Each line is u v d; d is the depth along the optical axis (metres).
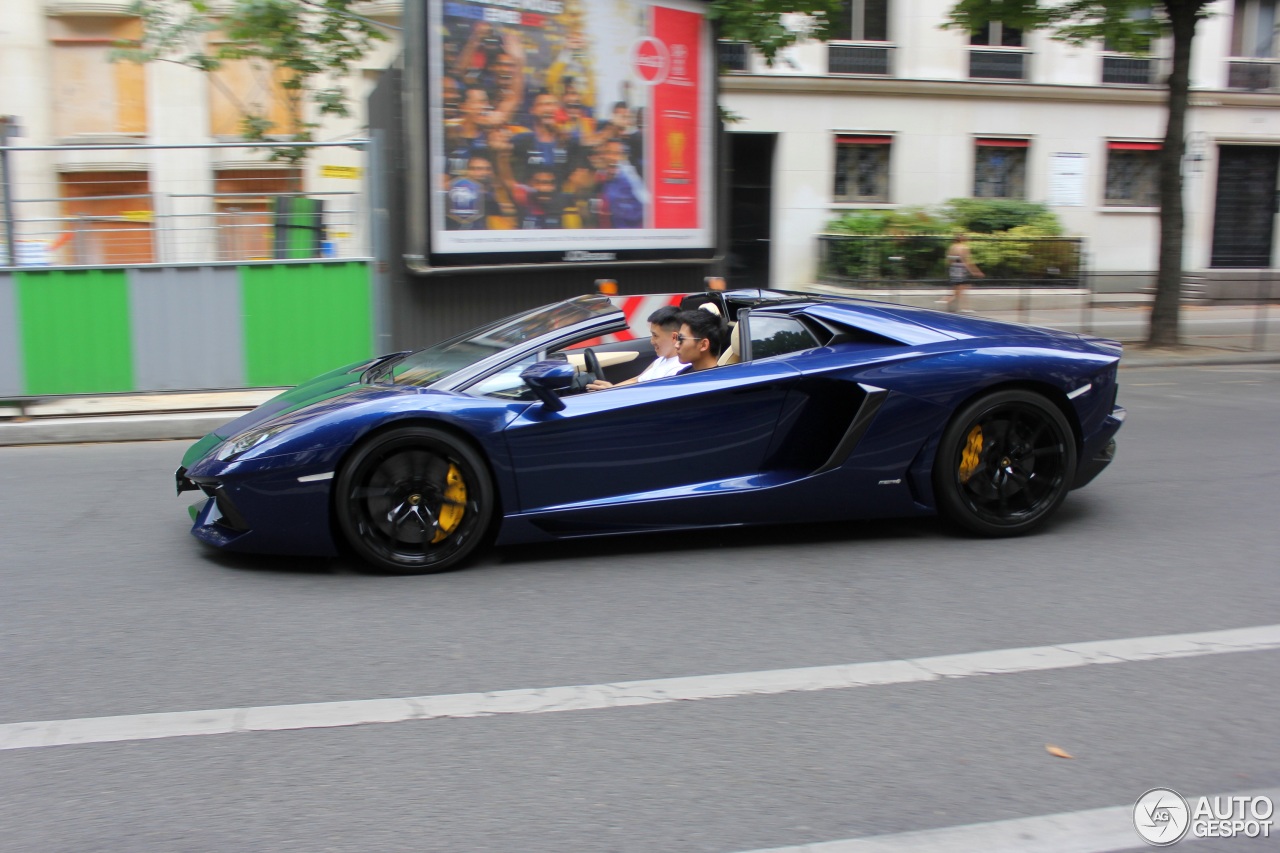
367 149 8.76
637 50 9.96
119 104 14.28
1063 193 20.81
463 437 4.68
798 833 2.65
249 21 10.74
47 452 7.81
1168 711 3.35
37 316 8.38
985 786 2.88
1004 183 20.78
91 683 3.60
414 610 4.30
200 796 2.84
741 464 5.01
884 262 18.42
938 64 19.80
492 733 3.21
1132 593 4.49
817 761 3.02
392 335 9.12
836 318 5.25
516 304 9.76
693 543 5.25
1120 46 13.02
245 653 3.86
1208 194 21.64
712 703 3.41
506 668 3.71
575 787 2.88
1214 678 3.60
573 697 3.46
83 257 8.48
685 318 5.27
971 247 18.61
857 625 4.12
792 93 19.30
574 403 4.80
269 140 9.15
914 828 2.67
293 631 4.08
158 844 2.61
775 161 19.62
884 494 5.11
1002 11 12.87
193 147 8.52
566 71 9.54
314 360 8.89
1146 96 20.77
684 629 4.08
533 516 4.78
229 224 8.70
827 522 5.49
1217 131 21.39
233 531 4.78
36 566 4.94
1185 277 21.12
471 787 2.88
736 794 2.84
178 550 5.20
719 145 10.73
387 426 4.63
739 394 4.93
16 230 8.31
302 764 3.02
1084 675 3.63
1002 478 5.22
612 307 5.40
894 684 3.56
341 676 3.65
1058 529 5.49
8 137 8.92
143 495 6.40
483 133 9.15
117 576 4.78
